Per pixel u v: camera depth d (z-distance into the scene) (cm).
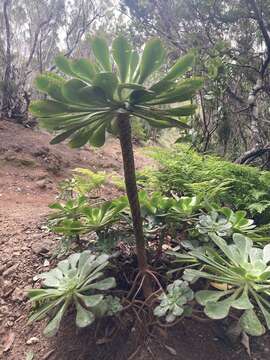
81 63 132
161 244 184
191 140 344
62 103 134
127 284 180
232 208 245
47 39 762
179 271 178
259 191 244
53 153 580
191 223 189
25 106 737
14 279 212
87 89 125
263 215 239
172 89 137
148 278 164
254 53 427
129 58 136
